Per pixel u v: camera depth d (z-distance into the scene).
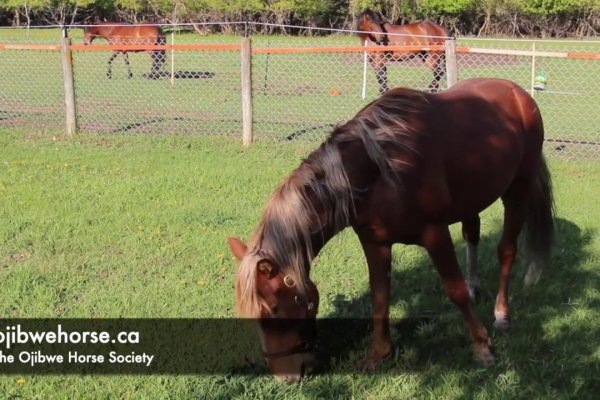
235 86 14.38
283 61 18.80
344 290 4.35
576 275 4.59
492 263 4.83
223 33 30.28
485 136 3.39
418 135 3.09
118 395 3.19
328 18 30.80
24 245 5.03
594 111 11.45
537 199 4.04
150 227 5.44
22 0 30.59
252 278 2.62
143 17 33.28
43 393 3.20
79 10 32.62
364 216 3.04
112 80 15.26
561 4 29.17
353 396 3.16
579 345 3.62
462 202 3.37
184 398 3.16
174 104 12.10
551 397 3.11
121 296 4.20
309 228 2.83
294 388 3.21
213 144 8.84
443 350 3.58
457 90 3.66
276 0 29.81
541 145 3.99
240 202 6.20
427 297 4.24
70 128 9.43
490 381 3.26
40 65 16.45
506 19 30.53
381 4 31.03
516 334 3.76
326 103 12.10
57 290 4.29
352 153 2.97
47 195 6.28
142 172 7.29
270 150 8.52
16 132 9.48
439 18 31.28
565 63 17.72
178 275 4.55
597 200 6.43
